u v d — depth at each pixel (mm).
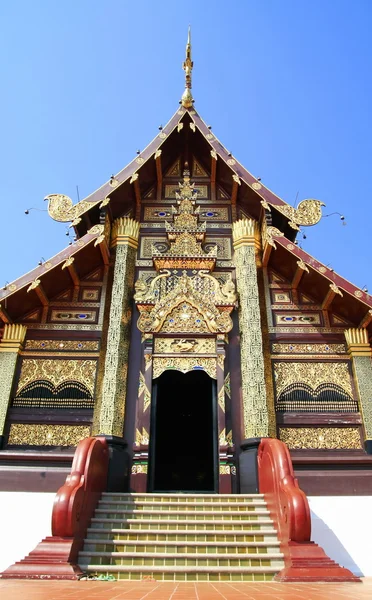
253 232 11992
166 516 7398
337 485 8703
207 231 12422
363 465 9031
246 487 8984
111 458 9000
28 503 8305
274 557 6242
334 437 9844
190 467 15383
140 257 11914
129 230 11969
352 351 10625
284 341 10891
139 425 9609
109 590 4477
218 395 9977
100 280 11656
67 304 11266
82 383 10336
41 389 10266
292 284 11570
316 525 8180
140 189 12898
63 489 6344
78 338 10828
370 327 10781
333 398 10250
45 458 8922
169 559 6250
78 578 5375
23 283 10031
